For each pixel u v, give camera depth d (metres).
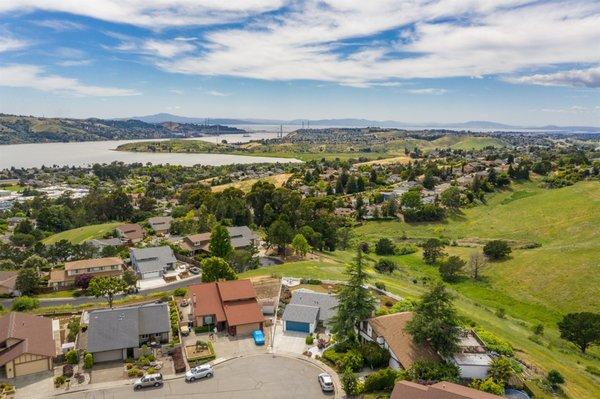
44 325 58.69
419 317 51.19
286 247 124.62
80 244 120.06
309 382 49.47
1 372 51.12
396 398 40.31
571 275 93.62
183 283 95.56
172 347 57.06
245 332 61.75
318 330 62.91
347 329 56.09
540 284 95.00
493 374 46.59
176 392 47.44
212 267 79.81
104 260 99.69
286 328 62.75
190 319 66.69
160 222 149.25
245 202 168.25
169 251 107.81
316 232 130.25
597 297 84.62
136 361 53.91
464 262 106.19
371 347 52.88
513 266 106.19
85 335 60.03
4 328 55.19
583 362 63.69
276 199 163.62
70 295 87.81
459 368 47.66
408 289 84.75
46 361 51.75
